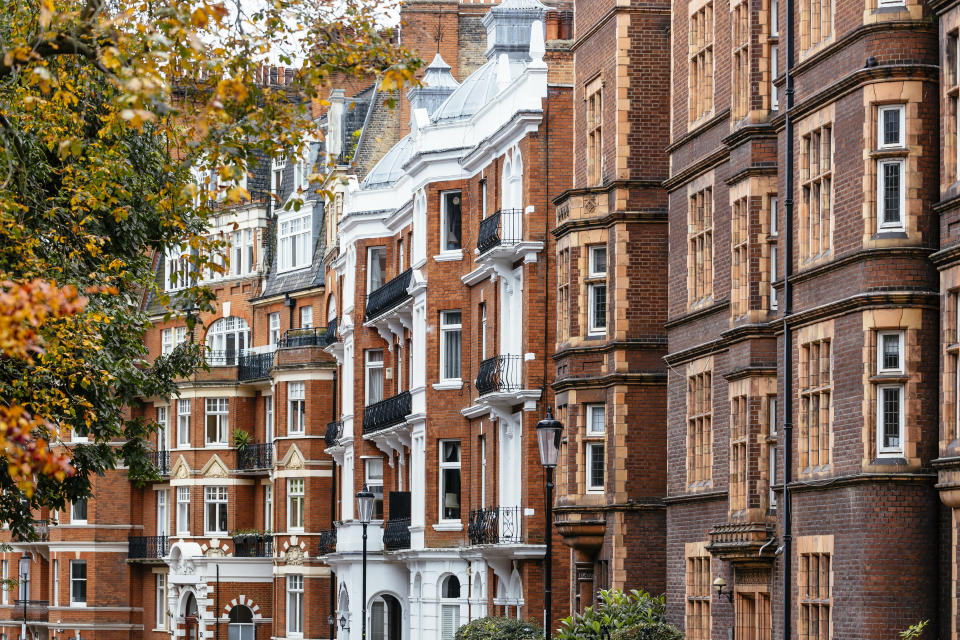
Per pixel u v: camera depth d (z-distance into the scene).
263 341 99.00
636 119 49.59
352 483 81.69
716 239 42.31
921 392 33.22
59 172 35.56
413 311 70.75
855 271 34.19
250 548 97.50
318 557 90.00
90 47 23.22
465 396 66.25
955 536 31.75
